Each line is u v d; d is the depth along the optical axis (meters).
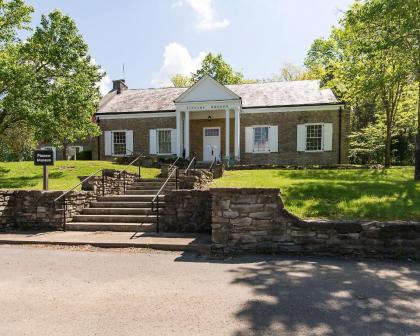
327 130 22.00
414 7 11.46
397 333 3.58
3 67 14.66
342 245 6.62
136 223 9.35
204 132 24.70
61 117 16.66
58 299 4.52
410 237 6.38
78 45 18.02
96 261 6.39
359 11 13.51
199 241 7.58
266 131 23.05
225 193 7.02
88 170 16.91
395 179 12.58
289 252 6.84
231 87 26.67
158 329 3.68
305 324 3.79
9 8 17.23
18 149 31.52
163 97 26.70
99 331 3.64
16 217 9.48
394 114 21.12
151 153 24.45
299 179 12.66
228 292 4.75
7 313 4.10
